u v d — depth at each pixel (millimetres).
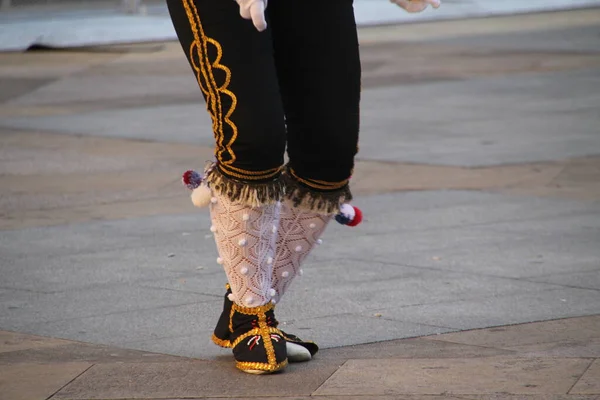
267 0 6426
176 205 13383
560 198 13289
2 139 18141
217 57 6453
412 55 27969
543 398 6504
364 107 20438
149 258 10797
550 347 7680
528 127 18125
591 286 9531
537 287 9539
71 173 15414
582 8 39156
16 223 12477
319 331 8273
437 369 7148
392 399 6559
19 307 9094
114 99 22359
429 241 11344
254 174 6648
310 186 7055
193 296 9398
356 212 7383
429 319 8570
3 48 31234
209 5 6414
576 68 24922
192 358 7590
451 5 38188
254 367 7066
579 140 16938
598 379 6840
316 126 6801
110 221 12539
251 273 7000
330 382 6930
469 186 14086
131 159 16359
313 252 10914
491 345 7777
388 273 10086
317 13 6625
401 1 7207
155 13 37125
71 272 10281
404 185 14258
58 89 23938
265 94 6488
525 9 38469
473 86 22656
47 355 7703
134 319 8688
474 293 9367
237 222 6801
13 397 6746
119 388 6891
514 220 12211
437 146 16766
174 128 18906
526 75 24031
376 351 7688
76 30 33156
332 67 6703
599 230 11688
